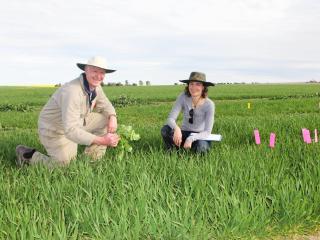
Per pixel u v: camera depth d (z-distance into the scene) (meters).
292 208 1.79
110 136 2.49
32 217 1.60
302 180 2.08
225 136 3.62
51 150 2.71
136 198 1.80
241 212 1.70
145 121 6.98
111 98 15.98
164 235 1.55
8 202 1.78
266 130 3.84
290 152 2.71
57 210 1.67
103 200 1.71
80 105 2.57
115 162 2.42
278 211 1.79
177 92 23.41
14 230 1.52
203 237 1.57
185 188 1.87
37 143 3.43
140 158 2.50
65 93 2.52
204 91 2.95
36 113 9.10
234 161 2.30
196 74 2.86
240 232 1.65
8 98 17.97
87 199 1.79
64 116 2.51
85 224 1.61
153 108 9.91
